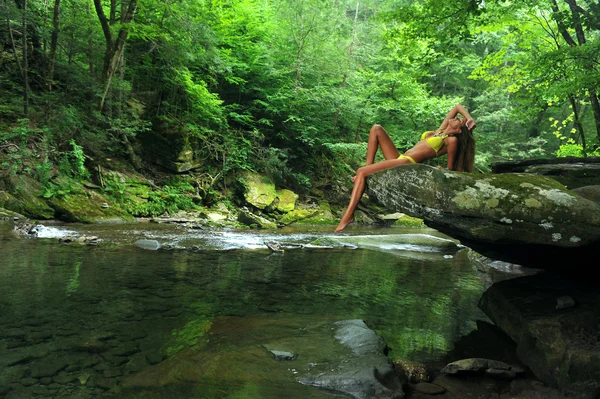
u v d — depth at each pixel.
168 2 14.64
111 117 14.54
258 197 16.62
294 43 21.06
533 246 3.53
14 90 13.08
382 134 4.50
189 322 4.18
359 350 3.47
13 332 3.64
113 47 14.10
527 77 12.70
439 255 10.74
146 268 6.62
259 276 6.70
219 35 18.16
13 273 5.65
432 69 27.66
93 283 5.45
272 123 20.94
